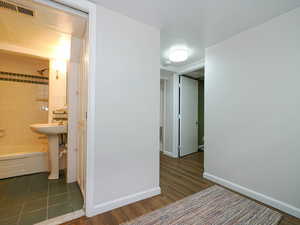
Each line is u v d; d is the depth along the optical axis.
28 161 2.30
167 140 3.72
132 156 1.66
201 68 2.97
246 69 1.87
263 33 1.72
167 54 2.63
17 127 2.87
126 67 1.61
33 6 1.34
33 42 2.22
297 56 1.46
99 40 1.44
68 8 1.38
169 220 1.36
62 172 2.42
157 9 1.50
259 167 1.73
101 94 1.46
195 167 2.84
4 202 1.60
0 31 1.91
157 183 1.85
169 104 3.66
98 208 1.44
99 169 1.45
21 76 2.92
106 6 1.45
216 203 1.65
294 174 1.47
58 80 2.63
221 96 2.16
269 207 1.59
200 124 4.31
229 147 2.05
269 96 1.66
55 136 2.19
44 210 1.48
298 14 1.46
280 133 1.57
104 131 1.48
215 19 1.66
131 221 1.34
